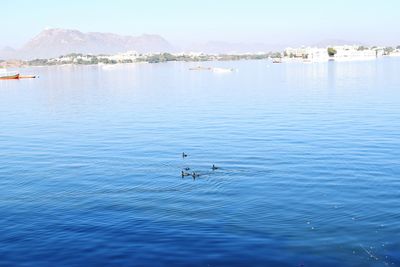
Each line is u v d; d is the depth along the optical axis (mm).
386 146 55375
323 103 97562
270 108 93250
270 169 47906
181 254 29906
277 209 36875
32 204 40250
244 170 47969
